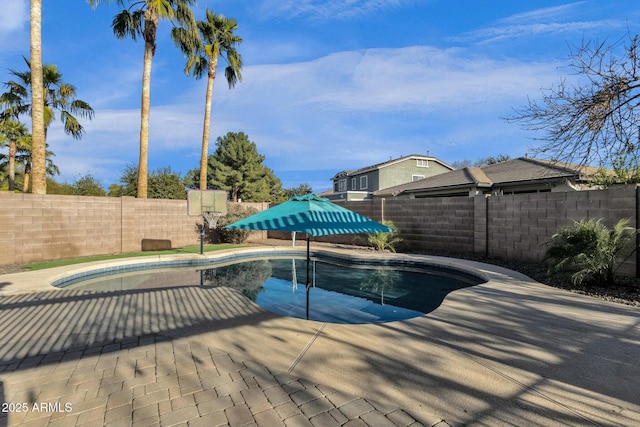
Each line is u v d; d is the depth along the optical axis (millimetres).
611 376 2971
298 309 6258
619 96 6199
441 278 9047
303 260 12133
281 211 5492
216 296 5984
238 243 16297
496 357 3369
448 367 3160
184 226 14484
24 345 3713
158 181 24859
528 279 7156
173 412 2471
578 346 3617
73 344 3742
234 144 33250
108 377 2998
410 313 5996
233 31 18500
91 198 11320
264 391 2756
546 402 2578
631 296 5586
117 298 5812
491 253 10336
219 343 3771
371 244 13203
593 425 2297
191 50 16281
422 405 2553
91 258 10680
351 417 2402
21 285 6660
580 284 6441
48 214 10148
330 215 5375
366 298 7070
